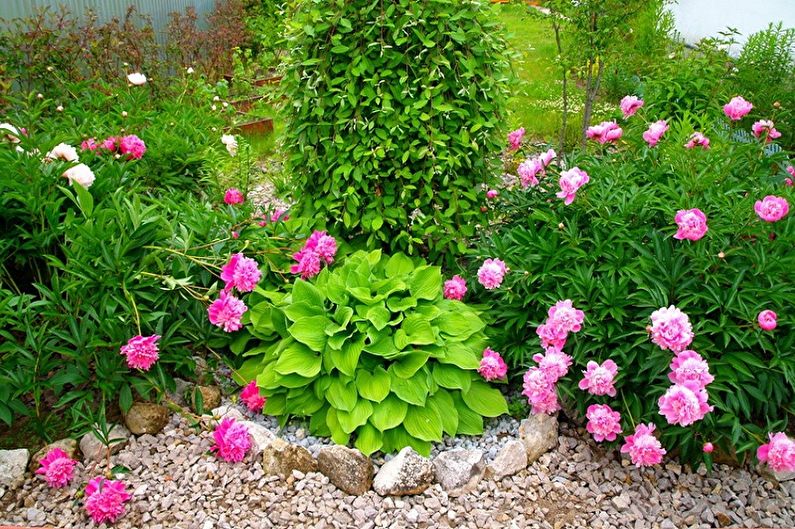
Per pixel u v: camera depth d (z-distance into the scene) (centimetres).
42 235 297
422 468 253
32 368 262
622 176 323
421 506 246
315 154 345
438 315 301
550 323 263
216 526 232
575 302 285
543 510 247
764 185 309
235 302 279
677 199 295
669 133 384
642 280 277
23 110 438
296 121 352
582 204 313
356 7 329
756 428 254
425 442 273
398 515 240
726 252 271
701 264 269
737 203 286
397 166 338
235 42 867
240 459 259
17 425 278
